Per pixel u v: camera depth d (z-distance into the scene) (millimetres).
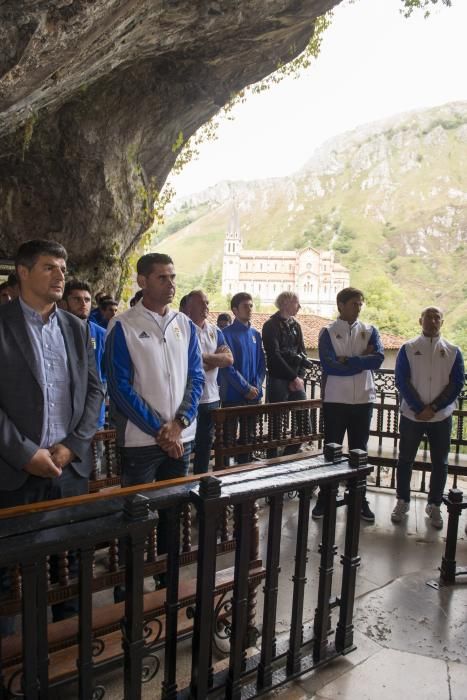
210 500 1664
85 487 2523
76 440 2418
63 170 8172
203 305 4344
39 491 2318
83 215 8633
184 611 2396
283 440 4469
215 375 4406
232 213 120375
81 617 1503
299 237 188375
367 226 184000
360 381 4355
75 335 2553
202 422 4344
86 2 3602
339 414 4395
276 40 7586
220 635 2439
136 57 6188
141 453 2809
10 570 1986
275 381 5344
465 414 4902
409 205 186750
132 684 1611
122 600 2633
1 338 2283
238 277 118625
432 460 4250
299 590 2072
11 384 2279
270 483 1846
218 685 1940
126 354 2812
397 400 5008
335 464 2141
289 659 2117
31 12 3412
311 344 23203
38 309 2398
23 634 1381
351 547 2213
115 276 9547
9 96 4133
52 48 3803
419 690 2139
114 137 8281
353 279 156250
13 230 8375
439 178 194750
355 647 2320
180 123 9227
